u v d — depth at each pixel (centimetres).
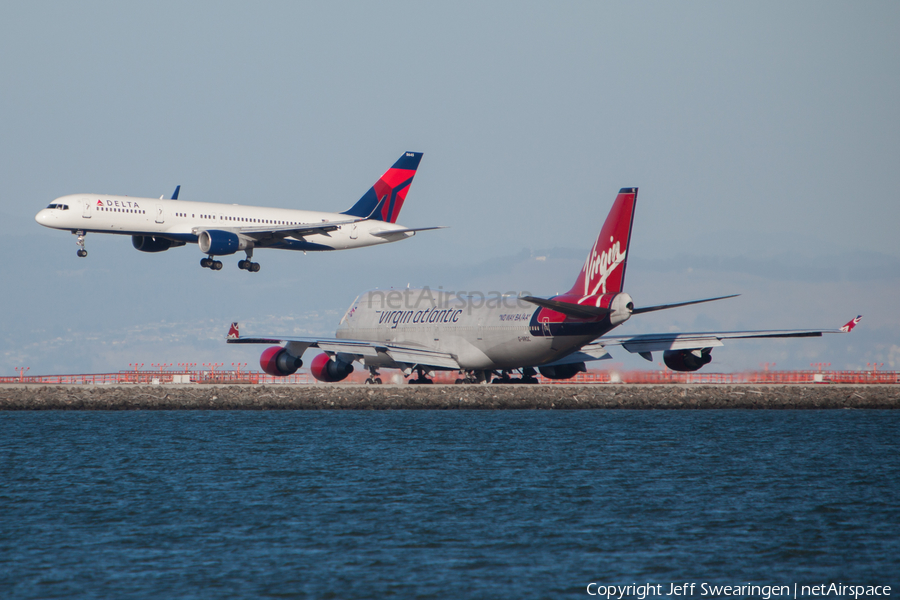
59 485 15338
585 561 11000
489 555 11219
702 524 12662
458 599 9719
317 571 10588
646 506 13712
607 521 12812
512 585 10150
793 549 11494
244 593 9875
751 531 12312
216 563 10906
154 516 13112
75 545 11644
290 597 9769
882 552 11381
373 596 9800
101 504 13888
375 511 13388
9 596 9781
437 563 10906
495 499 14188
